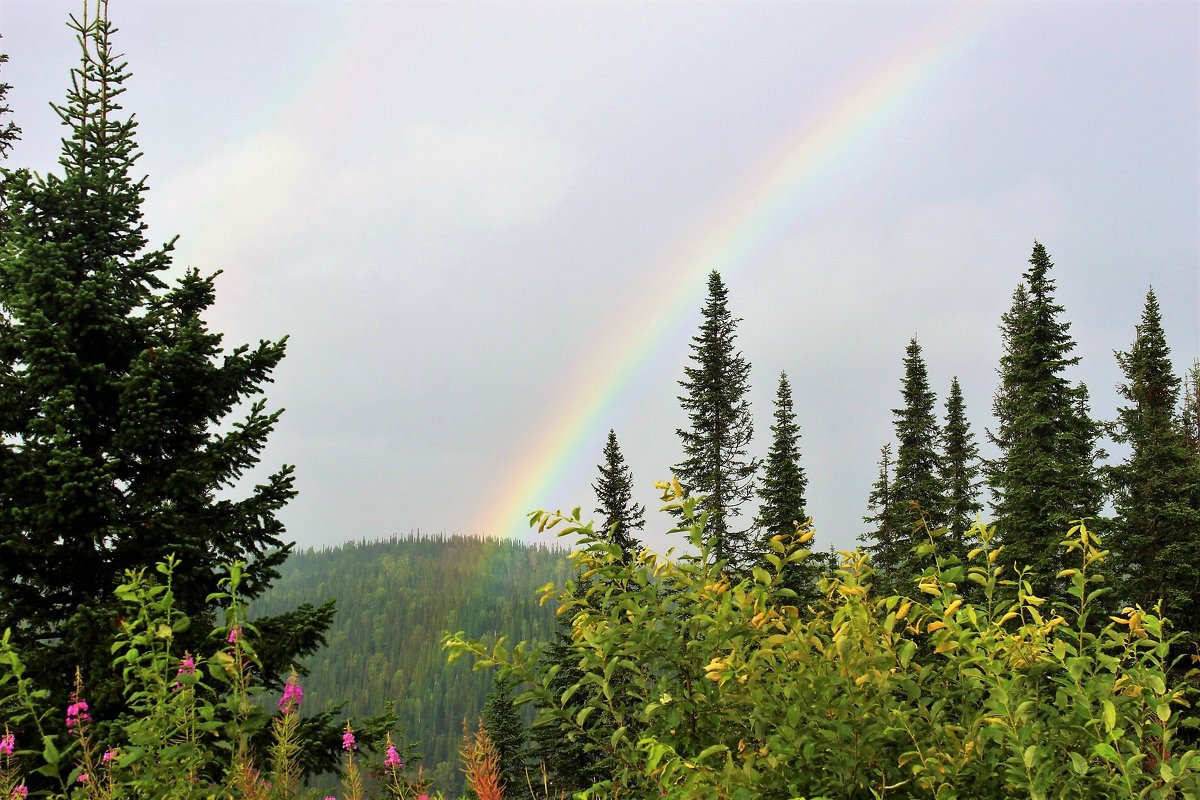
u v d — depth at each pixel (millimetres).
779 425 30359
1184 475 24922
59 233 10109
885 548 31578
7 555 7934
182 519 8773
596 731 3174
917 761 2711
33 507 7980
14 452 8391
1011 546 23250
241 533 9344
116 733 5949
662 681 3049
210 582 8758
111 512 8391
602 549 3166
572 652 3268
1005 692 2637
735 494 28766
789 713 2754
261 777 4008
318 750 6898
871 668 2830
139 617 3938
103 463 8766
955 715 3070
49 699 7027
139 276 10375
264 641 8039
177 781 3566
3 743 4465
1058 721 2736
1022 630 3035
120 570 8180
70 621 7332
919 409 33719
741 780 2588
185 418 9570
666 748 2574
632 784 3170
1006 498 24984
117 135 10781
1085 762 2447
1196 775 2373
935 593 3121
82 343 9367
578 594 3355
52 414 8562
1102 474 25969
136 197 10508
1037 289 26875
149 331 9820
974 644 2916
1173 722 2734
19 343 8812
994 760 2701
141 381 8953
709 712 3004
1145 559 24781
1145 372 28594
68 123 10688
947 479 34469
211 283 10516
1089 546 3211
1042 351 26109
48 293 9148
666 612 3100
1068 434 24562
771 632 3273
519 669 3131
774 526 28312
